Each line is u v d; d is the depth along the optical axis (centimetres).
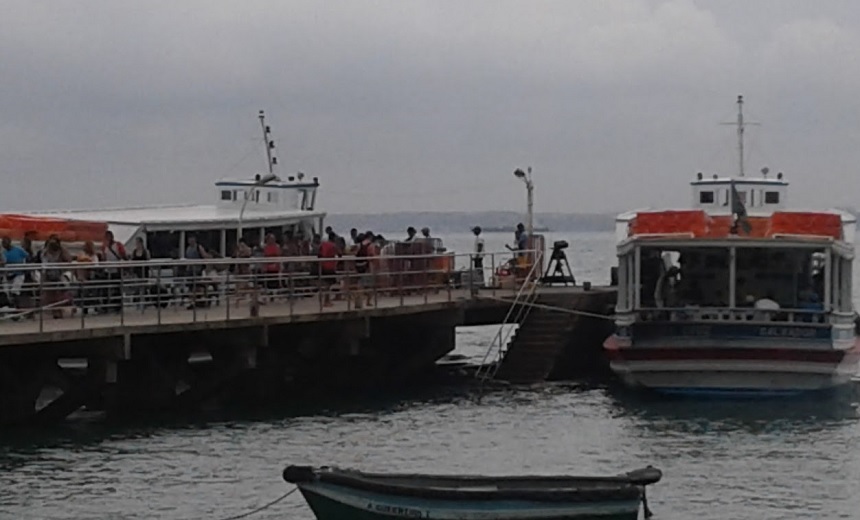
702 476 3006
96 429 3441
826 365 3828
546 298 4628
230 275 3881
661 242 3956
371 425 3588
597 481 2436
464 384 4394
